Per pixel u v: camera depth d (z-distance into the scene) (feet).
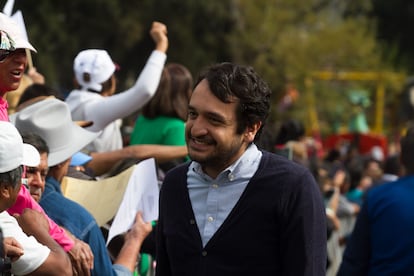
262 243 14.03
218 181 14.24
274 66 101.86
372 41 110.32
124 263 17.11
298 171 14.17
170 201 14.62
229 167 14.15
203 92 13.96
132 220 17.80
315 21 106.93
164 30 22.03
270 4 103.65
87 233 16.38
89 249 15.35
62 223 16.29
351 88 111.75
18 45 15.14
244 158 14.19
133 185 17.93
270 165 14.20
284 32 103.24
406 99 108.68
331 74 104.83
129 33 95.20
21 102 20.79
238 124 13.98
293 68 101.60
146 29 98.73
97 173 20.86
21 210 14.65
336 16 121.60
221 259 14.12
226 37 100.63
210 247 14.14
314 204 14.06
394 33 164.76
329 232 33.30
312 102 101.60
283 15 102.94
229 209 14.15
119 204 18.06
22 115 17.63
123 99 21.45
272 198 14.01
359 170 43.01
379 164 55.67
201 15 100.12
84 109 21.80
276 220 14.03
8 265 13.05
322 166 37.22
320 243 14.05
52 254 14.23
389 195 18.97
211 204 14.20
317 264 13.94
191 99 14.07
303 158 32.22
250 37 100.99
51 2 90.68
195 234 14.28
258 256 14.06
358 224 19.33
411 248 18.66
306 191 14.05
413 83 110.52
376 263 19.01
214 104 13.88
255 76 14.07
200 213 14.34
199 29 101.50
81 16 94.32
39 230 14.56
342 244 37.93
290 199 13.99
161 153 20.95
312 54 103.35
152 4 97.71
